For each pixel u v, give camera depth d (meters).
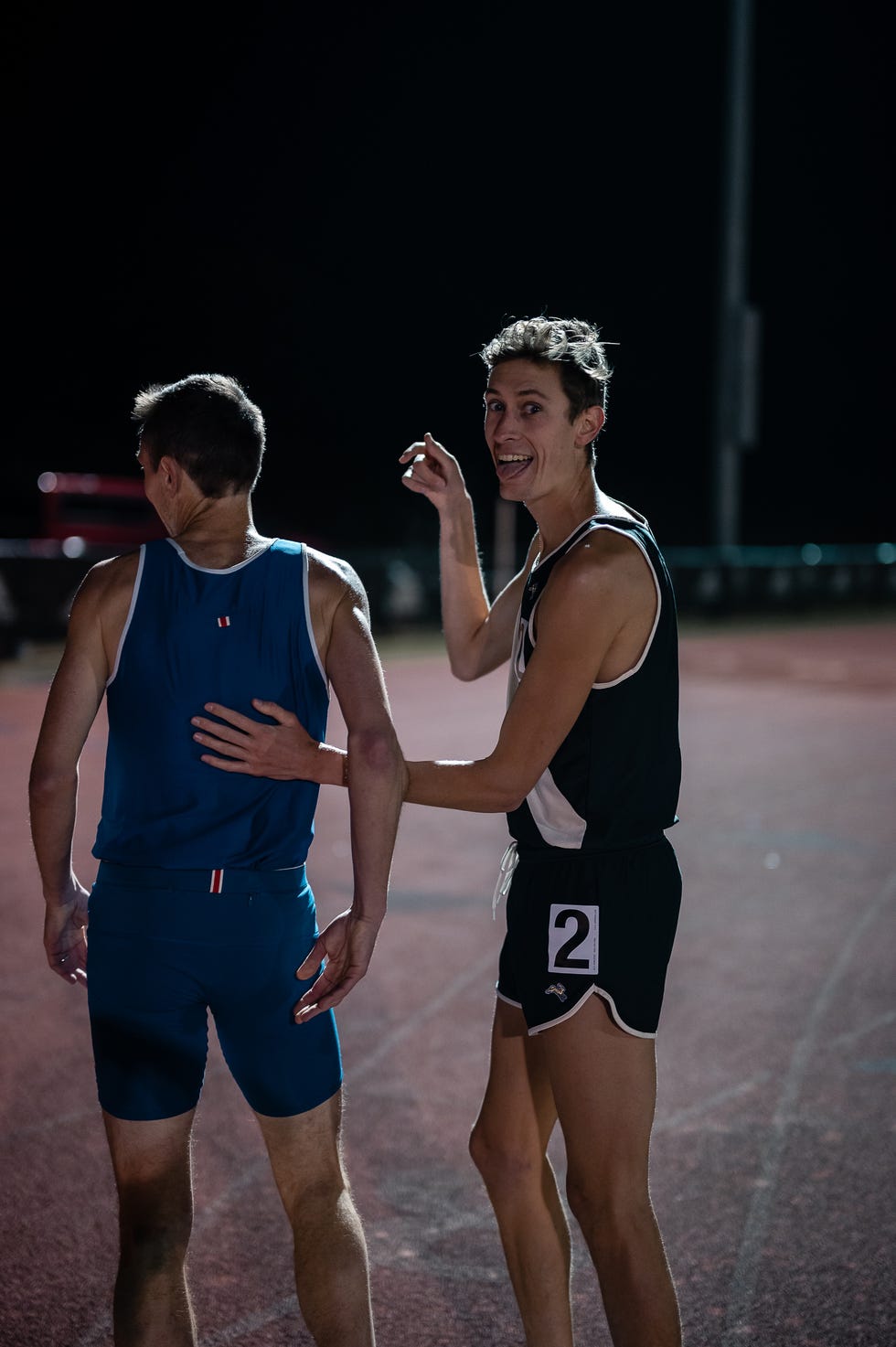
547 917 3.45
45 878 3.45
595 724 3.43
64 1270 4.37
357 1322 3.29
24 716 15.59
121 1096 3.30
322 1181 3.43
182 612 3.32
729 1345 4.02
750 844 10.42
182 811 3.30
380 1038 6.40
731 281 30.83
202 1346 3.99
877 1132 5.45
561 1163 5.29
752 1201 4.89
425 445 4.29
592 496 3.71
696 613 31.53
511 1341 4.04
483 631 4.29
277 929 3.36
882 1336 4.08
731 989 7.16
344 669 3.41
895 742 15.16
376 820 3.31
